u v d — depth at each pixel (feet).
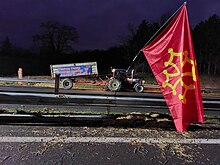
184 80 17.71
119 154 14.75
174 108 17.92
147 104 22.95
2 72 141.08
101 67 173.68
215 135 18.63
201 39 189.47
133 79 59.11
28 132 17.98
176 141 17.16
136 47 184.03
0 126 19.03
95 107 24.06
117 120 20.80
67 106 24.16
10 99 21.91
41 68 173.99
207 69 180.34
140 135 18.16
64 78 63.52
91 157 14.24
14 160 13.55
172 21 17.88
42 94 22.33
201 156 14.87
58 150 15.07
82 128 19.36
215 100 25.54
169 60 17.93
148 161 13.98
